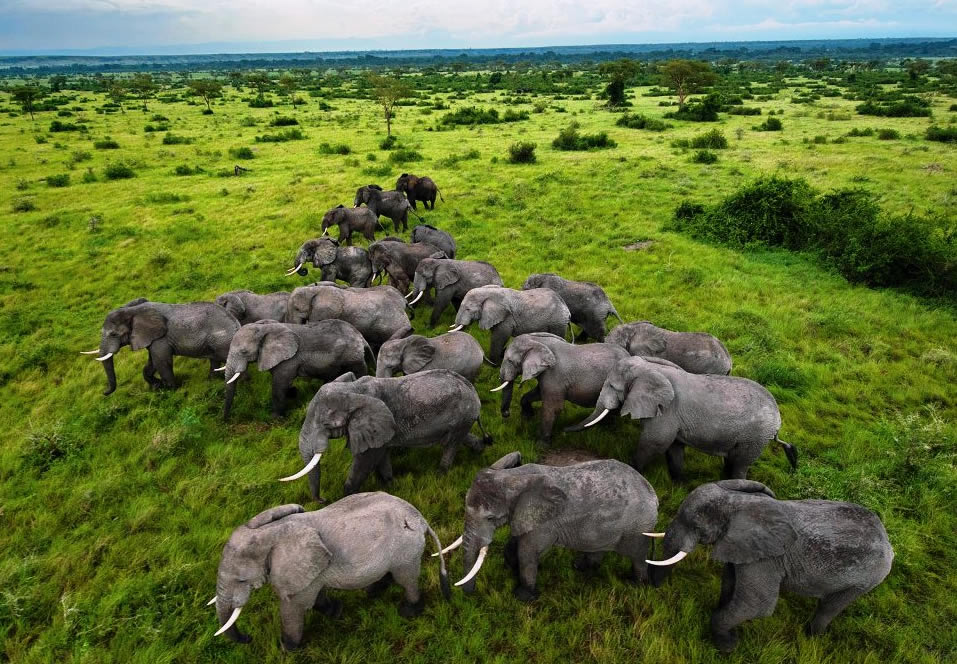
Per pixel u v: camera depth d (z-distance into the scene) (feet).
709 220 66.64
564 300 42.32
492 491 21.29
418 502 26.78
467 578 20.75
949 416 33.09
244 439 32.27
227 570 19.07
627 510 21.58
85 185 98.53
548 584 23.36
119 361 40.88
